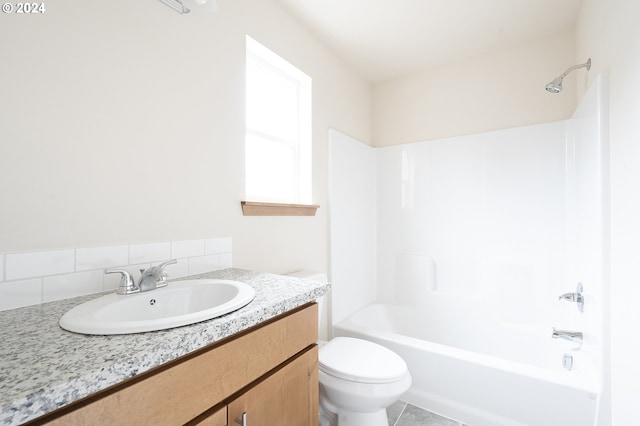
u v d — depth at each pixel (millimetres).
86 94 870
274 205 1518
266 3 1534
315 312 972
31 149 771
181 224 1115
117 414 487
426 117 2387
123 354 503
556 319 1859
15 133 746
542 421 1264
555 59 1923
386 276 2508
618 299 1084
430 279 2281
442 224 2270
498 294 2031
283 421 828
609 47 1188
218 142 1261
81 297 849
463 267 2180
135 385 510
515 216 1999
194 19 1173
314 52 1909
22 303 756
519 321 1960
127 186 961
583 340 1428
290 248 1688
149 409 529
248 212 1396
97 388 451
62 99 823
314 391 955
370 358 1336
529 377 1292
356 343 1488
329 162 2031
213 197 1237
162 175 1058
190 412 594
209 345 652
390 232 2502
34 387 401
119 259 938
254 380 754
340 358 1332
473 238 2145
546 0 1604
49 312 725
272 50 1566
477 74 2180
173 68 1096
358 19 1762
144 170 1005
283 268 1634
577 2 1615
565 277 1839
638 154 924
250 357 730
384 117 2584
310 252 1854
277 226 1598
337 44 2018
